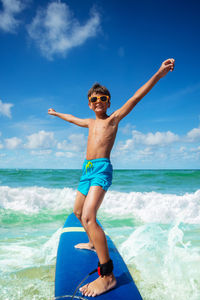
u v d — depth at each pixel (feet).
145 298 7.99
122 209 22.45
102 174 7.20
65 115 9.90
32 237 14.62
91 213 6.50
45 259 11.04
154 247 12.62
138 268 10.28
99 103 8.24
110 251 8.87
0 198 25.67
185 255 11.51
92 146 7.72
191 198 23.38
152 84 7.14
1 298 7.74
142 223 18.39
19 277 9.26
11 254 11.65
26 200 24.53
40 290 8.27
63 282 6.59
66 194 28.25
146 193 29.71
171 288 8.64
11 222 18.71
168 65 6.98
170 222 18.44
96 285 6.10
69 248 9.05
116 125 7.77
